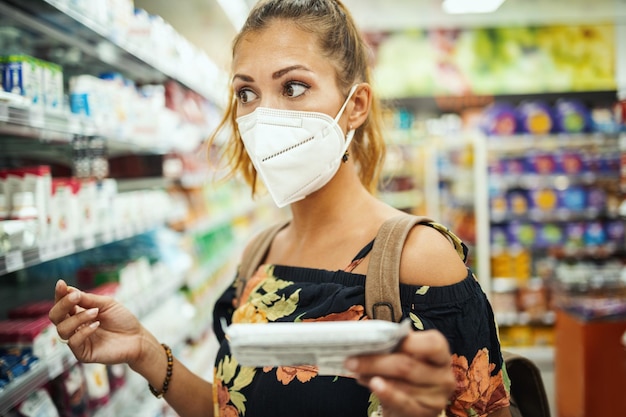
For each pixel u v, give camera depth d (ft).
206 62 12.53
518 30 23.17
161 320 9.30
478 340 3.38
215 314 4.77
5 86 5.39
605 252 19.89
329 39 3.66
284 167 3.67
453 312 3.32
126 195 8.48
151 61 8.36
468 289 3.41
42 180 5.61
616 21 22.81
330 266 3.79
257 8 3.75
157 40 9.00
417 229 3.49
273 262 4.30
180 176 11.80
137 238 10.14
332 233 3.89
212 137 4.67
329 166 3.74
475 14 21.45
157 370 4.17
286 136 3.63
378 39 23.59
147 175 10.98
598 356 12.55
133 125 8.46
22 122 4.98
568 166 19.76
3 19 6.31
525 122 20.31
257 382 3.70
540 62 23.25
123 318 4.02
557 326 14.03
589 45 23.09
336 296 3.49
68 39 7.17
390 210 3.87
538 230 20.12
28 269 8.19
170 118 10.30
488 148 20.06
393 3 19.89
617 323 12.51
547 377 16.89
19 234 5.11
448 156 19.86
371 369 2.37
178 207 11.53
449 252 3.42
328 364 2.55
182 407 4.31
